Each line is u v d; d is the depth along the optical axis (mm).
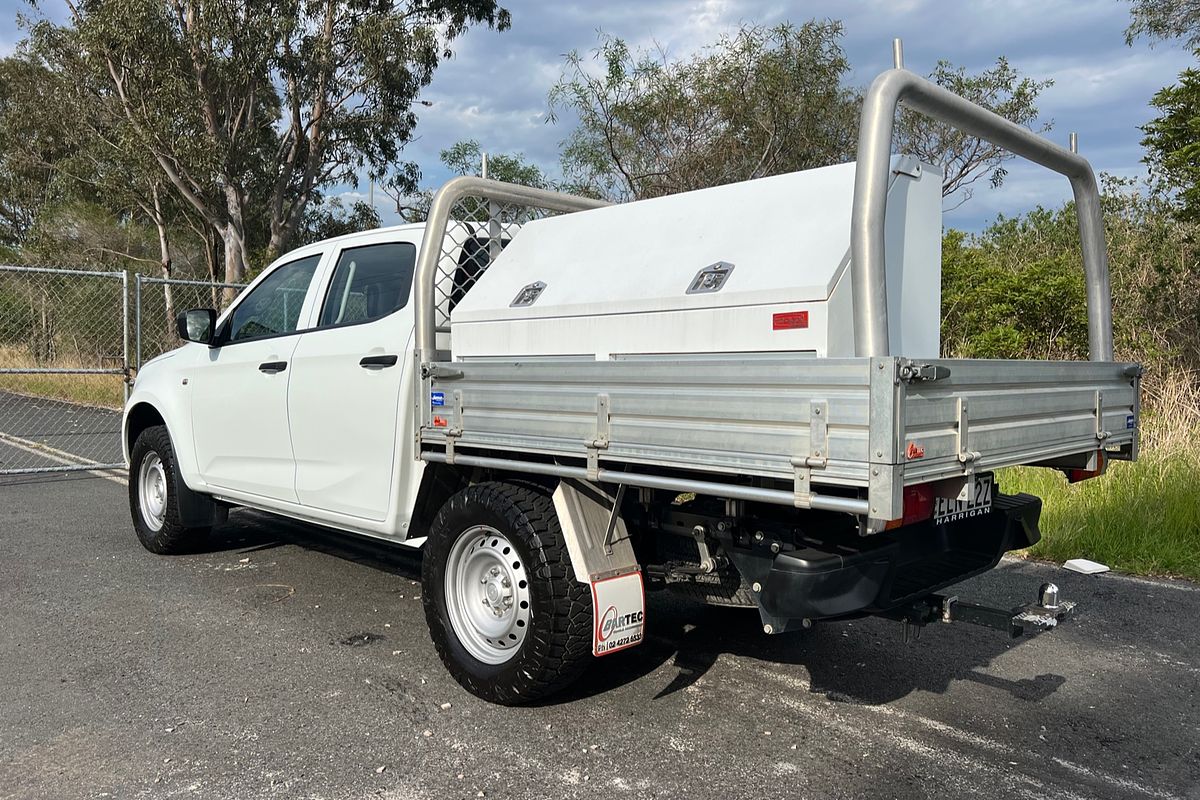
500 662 3729
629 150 14695
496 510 3631
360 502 4598
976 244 16812
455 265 4477
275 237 23594
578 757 3279
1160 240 11641
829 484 2588
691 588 3719
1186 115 10922
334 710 3684
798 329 3020
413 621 4859
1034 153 3654
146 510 6430
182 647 4422
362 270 4906
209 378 5715
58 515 7824
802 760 3271
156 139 21016
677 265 3520
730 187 3727
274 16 20656
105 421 15641
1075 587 5555
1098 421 3691
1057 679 4094
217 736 3434
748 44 14062
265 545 6645
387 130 23656
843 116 14258
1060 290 10141
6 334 18922
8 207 39281
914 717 3662
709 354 3270
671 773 3164
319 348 4844
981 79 13961
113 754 3283
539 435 3439
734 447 2799
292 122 23156
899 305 3521
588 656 3539
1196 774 3199
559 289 3875
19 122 30734
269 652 4363
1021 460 3139
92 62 21859
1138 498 6582
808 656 4371
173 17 20547
